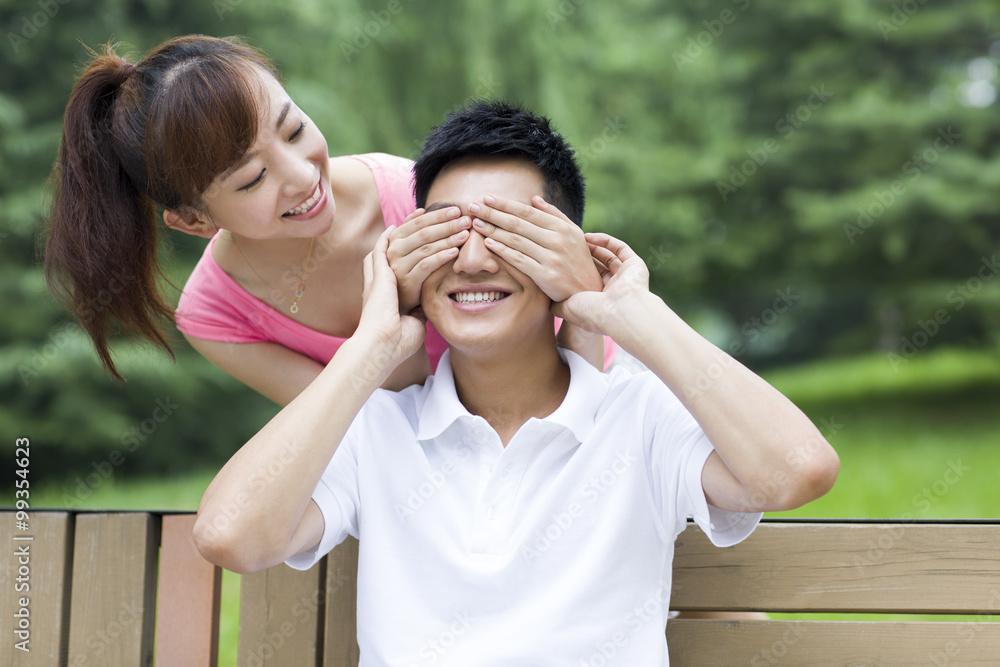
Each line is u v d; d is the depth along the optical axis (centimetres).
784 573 159
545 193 156
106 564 166
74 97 166
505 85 706
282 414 141
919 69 903
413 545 149
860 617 276
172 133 153
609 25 845
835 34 897
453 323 149
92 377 650
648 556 145
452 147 154
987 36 876
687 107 913
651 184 866
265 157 158
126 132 161
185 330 198
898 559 157
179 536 166
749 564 160
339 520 149
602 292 148
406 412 163
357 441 156
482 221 148
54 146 617
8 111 605
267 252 188
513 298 149
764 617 184
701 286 1002
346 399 142
